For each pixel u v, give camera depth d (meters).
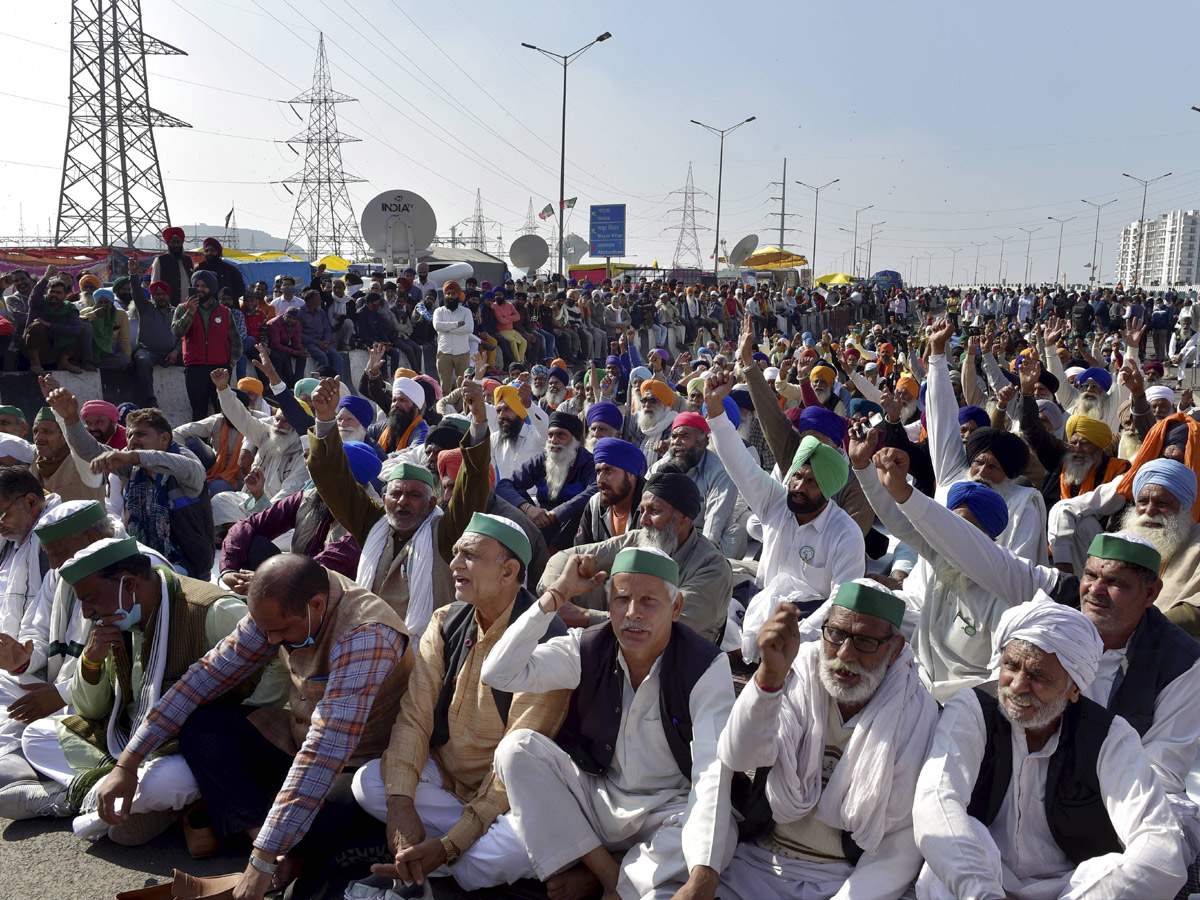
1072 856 2.99
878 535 6.25
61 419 5.73
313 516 5.09
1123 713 3.43
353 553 4.88
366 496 4.70
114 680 3.86
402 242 22.69
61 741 3.94
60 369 11.09
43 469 5.95
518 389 8.61
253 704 3.72
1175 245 179.12
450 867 3.41
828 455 4.88
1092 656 2.87
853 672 2.99
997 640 3.00
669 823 3.21
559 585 3.23
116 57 40.66
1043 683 2.86
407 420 7.79
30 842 3.71
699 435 6.43
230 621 3.78
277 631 3.42
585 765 3.42
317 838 3.44
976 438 5.01
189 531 5.70
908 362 13.89
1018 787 2.99
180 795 3.60
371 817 3.56
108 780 3.44
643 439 8.91
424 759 3.52
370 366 9.05
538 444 7.81
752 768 2.96
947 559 3.97
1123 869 2.71
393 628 3.54
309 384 8.80
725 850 3.08
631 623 3.22
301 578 3.39
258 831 3.49
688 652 3.34
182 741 3.56
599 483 5.44
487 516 3.56
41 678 4.29
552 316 21.59
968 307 46.72
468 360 15.95
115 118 41.00
